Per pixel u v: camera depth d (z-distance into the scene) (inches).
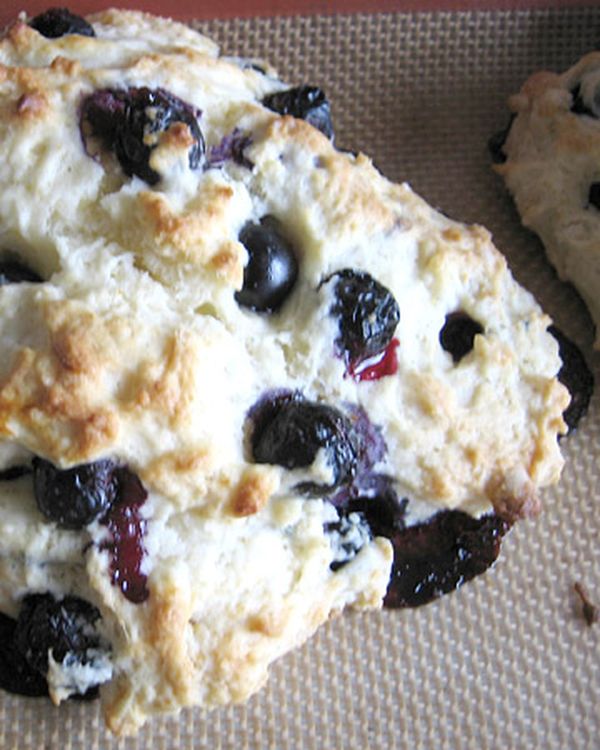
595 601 9.6
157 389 8.0
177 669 8.1
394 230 8.9
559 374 10.0
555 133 10.5
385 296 8.6
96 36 9.3
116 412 7.9
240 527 8.3
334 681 9.1
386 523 9.0
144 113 8.3
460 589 9.5
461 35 10.9
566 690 9.4
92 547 8.1
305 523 8.5
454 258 9.1
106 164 8.4
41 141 8.4
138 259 8.3
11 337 8.0
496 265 9.3
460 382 8.9
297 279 8.7
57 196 8.3
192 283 8.3
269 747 8.9
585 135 10.3
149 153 8.3
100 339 8.0
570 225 10.4
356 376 8.7
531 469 9.0
